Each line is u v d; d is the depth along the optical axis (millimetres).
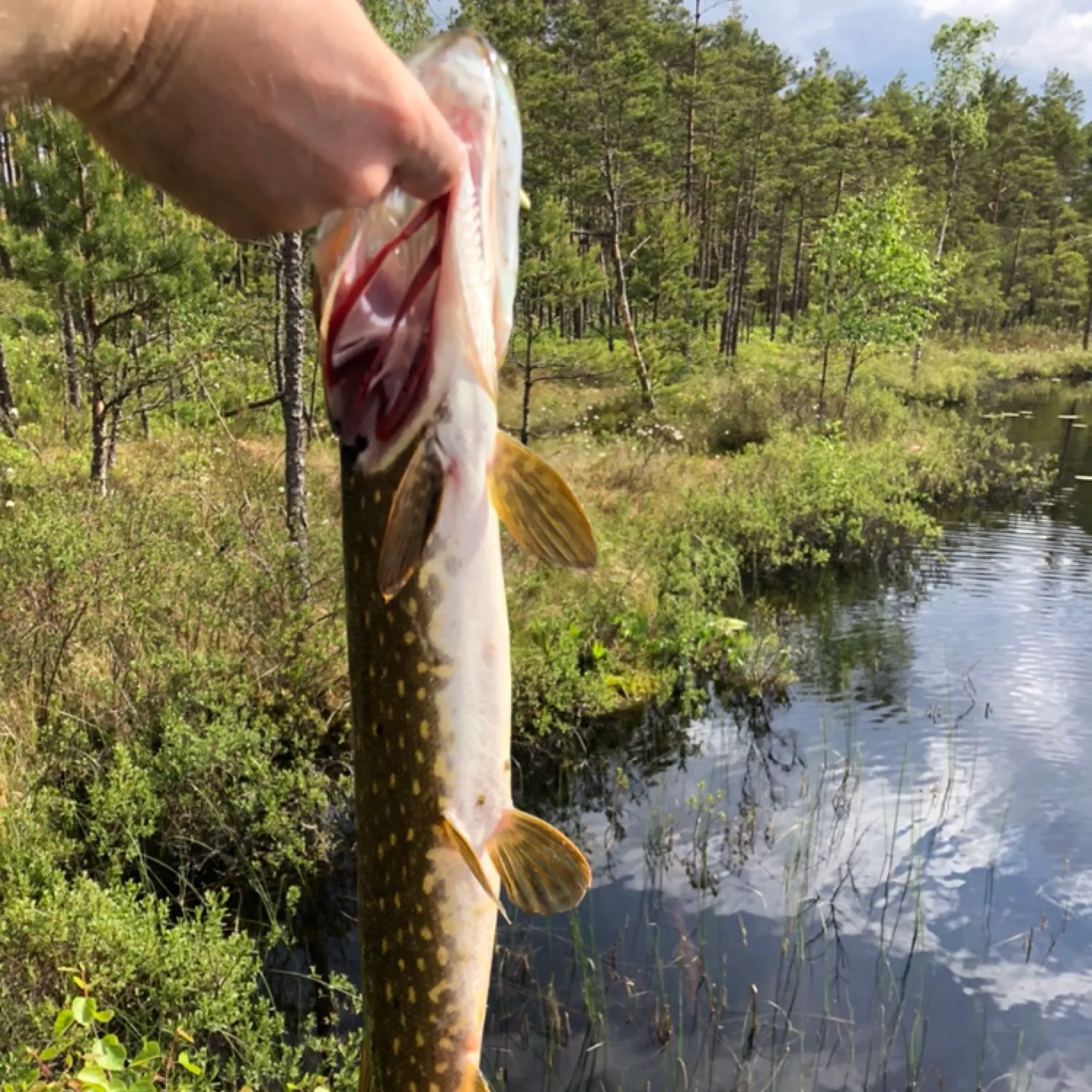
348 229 1105
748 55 42781
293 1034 4262
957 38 31219
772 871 5730
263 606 6762
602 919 5234
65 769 5258
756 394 20312
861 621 10602
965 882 5668
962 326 53156
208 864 5281
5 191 9422
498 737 1349
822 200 47188
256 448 13000
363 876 1447
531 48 21234
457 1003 1435
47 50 633
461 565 1269
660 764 7285
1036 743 7594
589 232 22500
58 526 6594
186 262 9773
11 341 17188
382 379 1175
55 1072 2896
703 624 9250
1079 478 18406
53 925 3434
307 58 754
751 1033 4375
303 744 5832
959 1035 4457
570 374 19141
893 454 16984
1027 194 58719
